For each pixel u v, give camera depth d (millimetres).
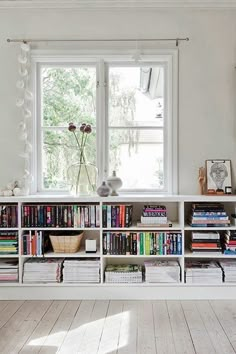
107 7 3812
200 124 3846
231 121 3836
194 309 3357
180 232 3586
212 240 3598
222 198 3568
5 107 3867
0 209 3594
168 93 3869
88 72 3951
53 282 3609
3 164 3885
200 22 3826
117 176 3957
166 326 3021
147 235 3590
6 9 3844
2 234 3602
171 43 3836
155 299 3605
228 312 3285
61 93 3959
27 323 3090
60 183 3959
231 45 3828
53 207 3596
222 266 3600
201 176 3775
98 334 2891
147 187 3949
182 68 3838
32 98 3867
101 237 3582
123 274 3607
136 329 2971
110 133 3961
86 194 3775
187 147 3854
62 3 3785
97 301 3570
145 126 3945
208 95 3834
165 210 3600
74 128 3805
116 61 3910
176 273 3590
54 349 2664
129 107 3947
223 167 3822
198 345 2711
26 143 3836
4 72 3861
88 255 3596
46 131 3963
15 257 3631
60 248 3646
